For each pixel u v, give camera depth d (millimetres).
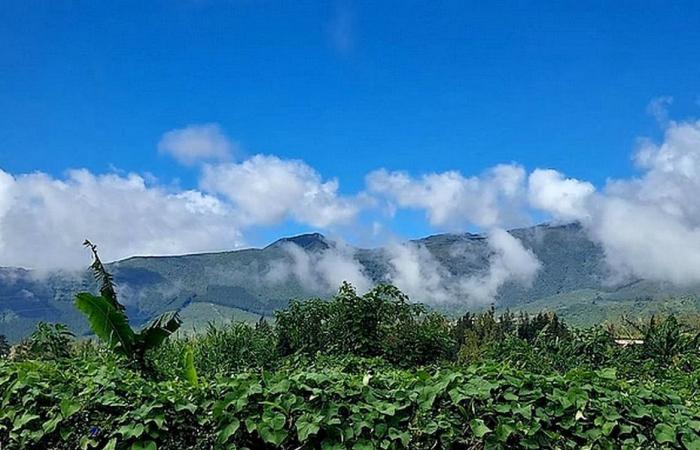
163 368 7914
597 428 4855
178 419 4930
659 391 5312
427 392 4906
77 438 5055
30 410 5152
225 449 4785
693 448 4758
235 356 10516
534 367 9070
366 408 4828
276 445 4676
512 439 4809
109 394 5070
